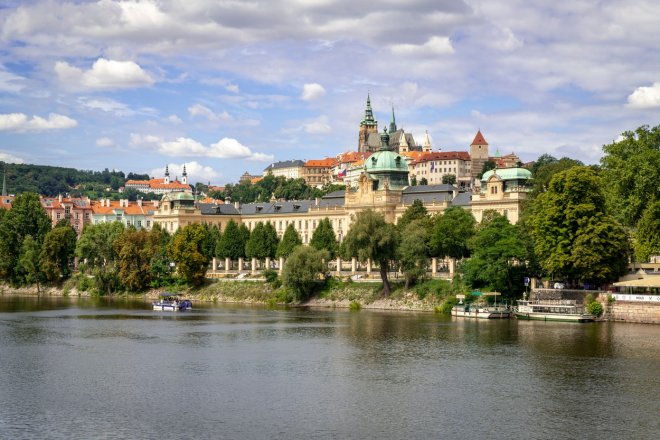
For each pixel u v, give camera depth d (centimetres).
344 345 14250
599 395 10169
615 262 17175
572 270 17412
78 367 12125
